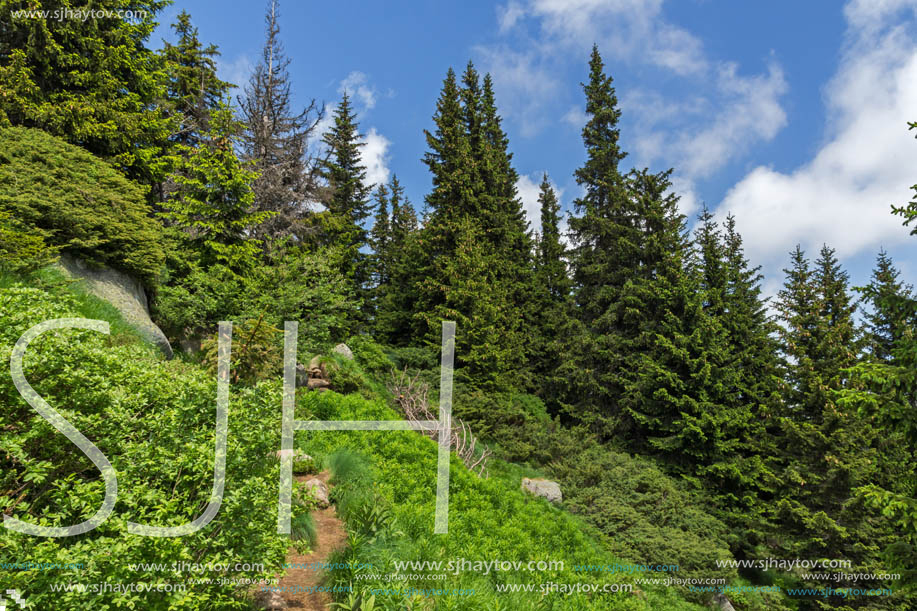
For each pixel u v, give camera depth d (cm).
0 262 746
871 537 1307
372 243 3356
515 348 2261
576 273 2572
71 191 965
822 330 1911
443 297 2230
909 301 786
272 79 2278
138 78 1398
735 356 2208
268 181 2025
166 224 1544
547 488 1440
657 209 2225
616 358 2106
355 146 3027
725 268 2512
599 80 2725
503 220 2625
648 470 1616
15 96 1070
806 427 1555
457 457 1316
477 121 2773
